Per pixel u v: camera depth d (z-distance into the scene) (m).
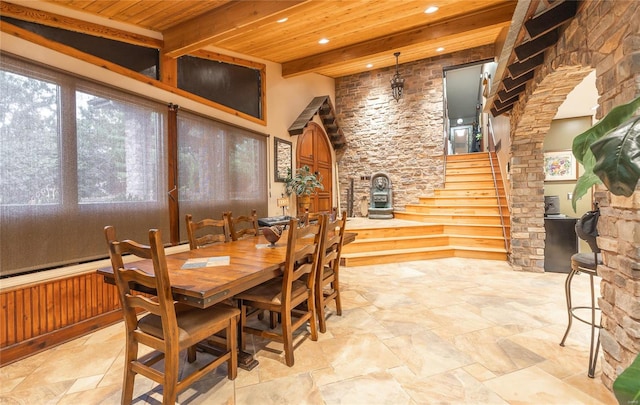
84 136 2.50
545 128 3.85
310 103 6.39
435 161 6.63
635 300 1.45
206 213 3.73
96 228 2.59
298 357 2.05
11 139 2.09
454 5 3.89
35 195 2.21
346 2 3.52
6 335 2.04
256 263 1.95
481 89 8.70
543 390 1.69
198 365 1.98
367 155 7.25
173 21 3.07
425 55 6.19
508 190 5.22
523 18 2.08
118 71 2.82
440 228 5.48
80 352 2.18
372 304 3.00
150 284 1.43
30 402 1.65
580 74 2.56
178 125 3.38
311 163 6.43
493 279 3.80
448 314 2.73
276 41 4.40
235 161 4.27
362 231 5.12
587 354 2.05
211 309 1.75
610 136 0.79
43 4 2.34
